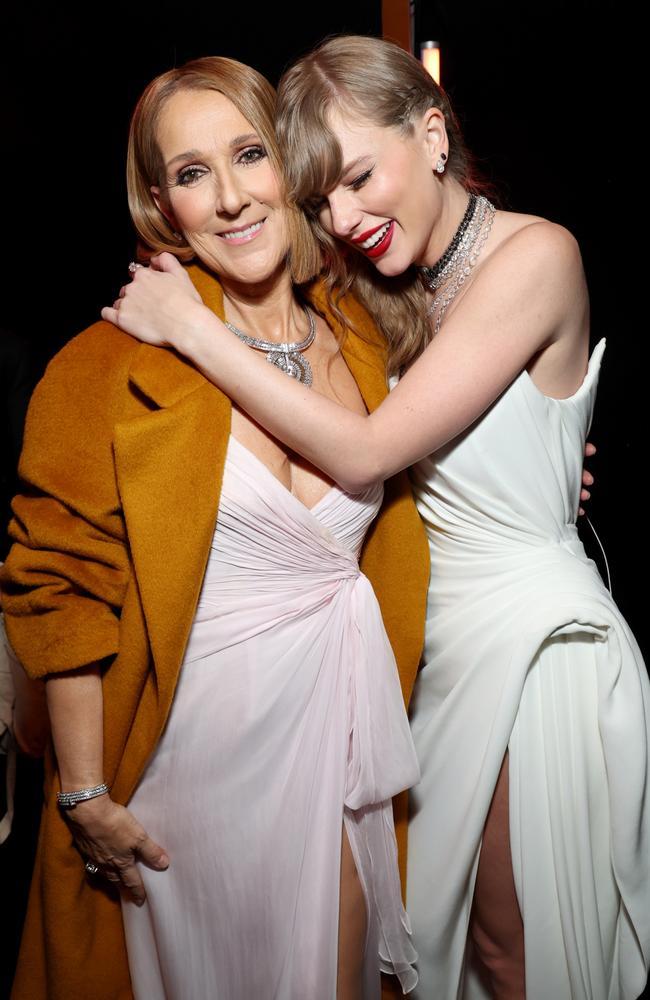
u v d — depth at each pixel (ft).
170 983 5.35
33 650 4.82
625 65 12.50
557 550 5.75
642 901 5.57
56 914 5.22
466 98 12.82
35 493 5.00
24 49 10.62
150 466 4.69
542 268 5.36
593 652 5.60
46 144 11.68
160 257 5.17
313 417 4.83
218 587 5.01
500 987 6.05
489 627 5.58
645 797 5.46
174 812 5.11
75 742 4.91
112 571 4.95
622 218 13.35
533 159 13.21
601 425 13.96
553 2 12.15
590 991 5.60
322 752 5.18
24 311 13.42
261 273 5.11
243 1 9.73
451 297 5.77
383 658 5.32
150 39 10.36
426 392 5.16
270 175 5.01
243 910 5.14
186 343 4.83
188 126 4.83
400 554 5.67
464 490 5.66
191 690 5.01
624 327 13.78
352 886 5.39
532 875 5.58
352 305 5.76
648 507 13.52
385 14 9.11
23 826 9.46
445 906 5.80
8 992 7.28
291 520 4.91
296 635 5.09
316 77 5.03
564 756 5.57
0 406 9.12
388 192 5.19
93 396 4.91
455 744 5.72
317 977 5.12
